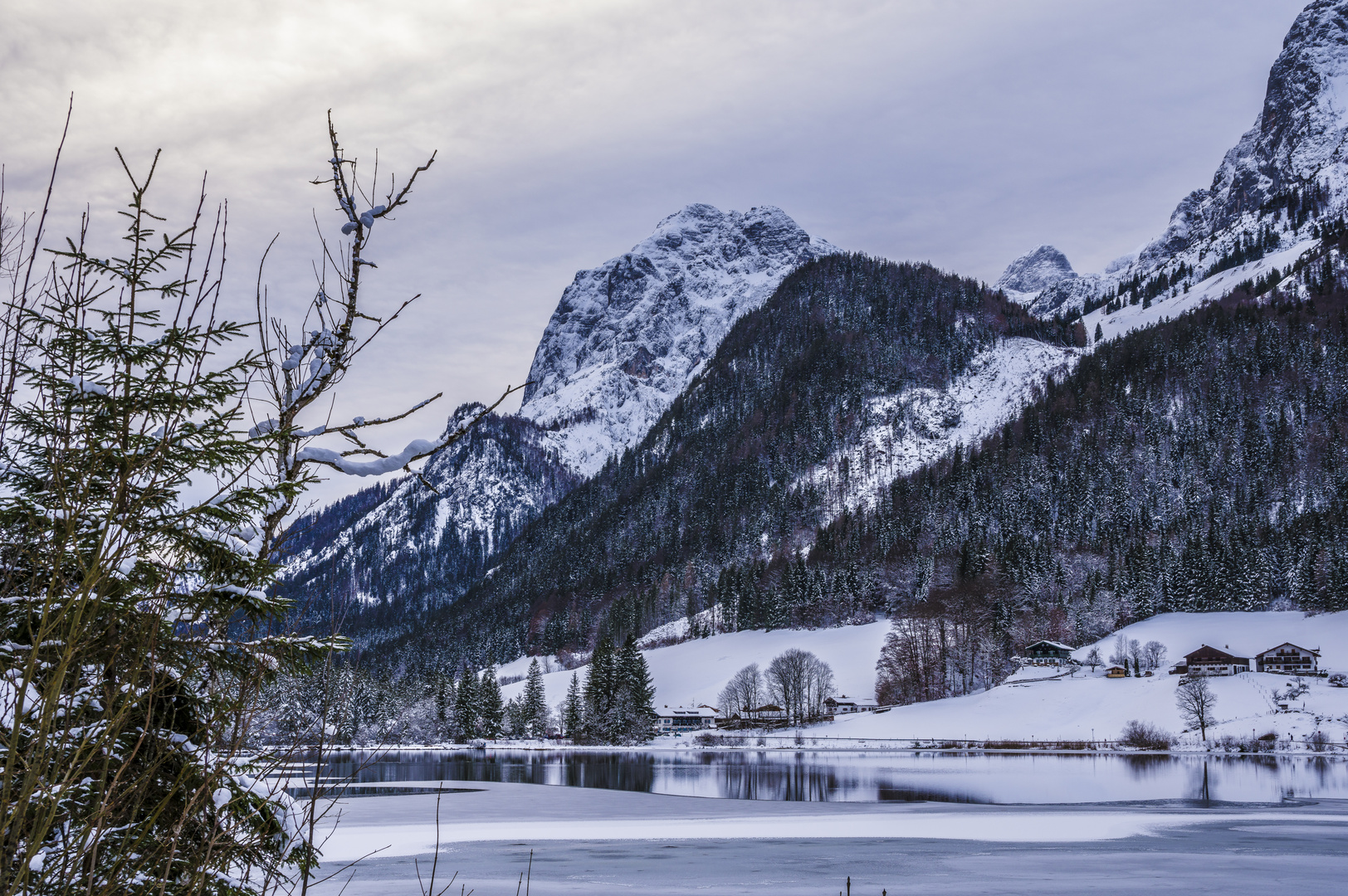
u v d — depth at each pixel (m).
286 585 5.43
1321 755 92.19
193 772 4.74
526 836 39.38
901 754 103.94
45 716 3.77
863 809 50.41
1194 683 107.94
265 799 5.12
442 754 115.38
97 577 4.14
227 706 5.04
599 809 49.97
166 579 4.86
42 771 3.86
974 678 143.12
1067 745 103.31
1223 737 101.56
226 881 5.15
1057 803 53.81
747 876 30.38
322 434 5.19
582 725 135.62
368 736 79.31
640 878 29.98
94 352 4.94
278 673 5.22
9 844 3.75
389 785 64.94
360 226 5.15
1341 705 105.56
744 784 68.06
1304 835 40.66
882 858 34.38
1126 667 128.25
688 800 55.16
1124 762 87.50
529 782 70.25
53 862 4.29
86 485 4.42
